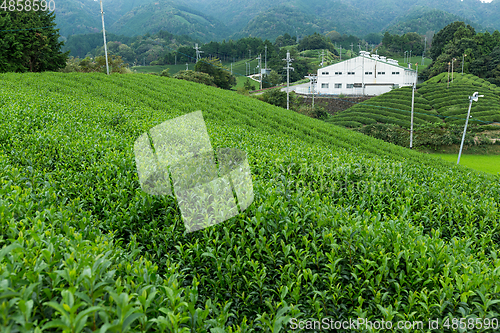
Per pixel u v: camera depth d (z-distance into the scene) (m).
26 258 2.70
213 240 4.02
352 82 78.50
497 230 6.23
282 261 3.93
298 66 107.31
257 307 3.60
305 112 54.75
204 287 3.82
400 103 59.31
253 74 120.94
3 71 36.22
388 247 4.02
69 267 2.54
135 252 3.63
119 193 5.21
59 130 9.29
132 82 31.94
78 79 30.23
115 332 2.01
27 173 5.90
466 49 82.88
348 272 3.72
